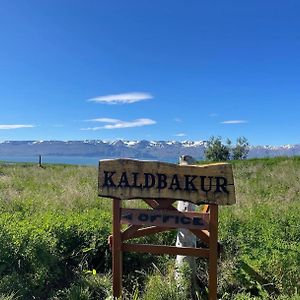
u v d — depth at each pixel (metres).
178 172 4.57
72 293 4.92
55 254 5.95
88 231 6.62
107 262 6.21
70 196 10.45
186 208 5.91
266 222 7.57
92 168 23.30
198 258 6.00
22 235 5.80
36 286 5.21
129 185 4.66
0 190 12.17
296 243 6.32
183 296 4.85
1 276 5.15
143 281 5.56
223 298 4.96
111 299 4.81
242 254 5.97
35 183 14.79
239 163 24.62
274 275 5.18
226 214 8.30
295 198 11.73
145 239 6.78
